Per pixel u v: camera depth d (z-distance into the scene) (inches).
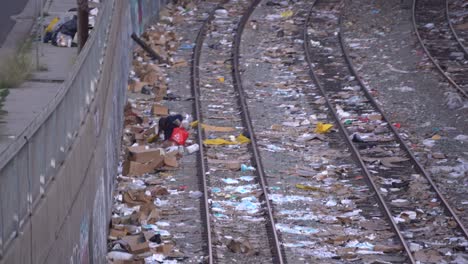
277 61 3612.2
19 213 924.6
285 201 2033.7
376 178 2208.4
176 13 4608.8
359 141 2527.1
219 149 2438.5
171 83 3240.7
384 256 1721.2
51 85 2225.6
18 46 2610.7
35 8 3257.9
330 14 4576.8
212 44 3917.3
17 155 921.5
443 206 2000.5
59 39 2847.0
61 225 1114.1
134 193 2042.3
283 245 1765.5
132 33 3462.1
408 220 1915.6
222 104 2974.9
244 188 2127.2
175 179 2192.4
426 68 3449.8
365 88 3117.6
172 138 2479.1
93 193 1475.1
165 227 1871.3
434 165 2326.5
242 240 1793.8
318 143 2536.9
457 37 3900.1
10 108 1934.1
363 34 4111.7
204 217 1919.3
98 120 1630.2
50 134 1097.4
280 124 2728.8
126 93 2952.8
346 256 1723.7
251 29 4232.3
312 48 3846.0
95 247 1487.5
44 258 1007.6
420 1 4763.8
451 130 2672.2
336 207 2014.0
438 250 1753.2
